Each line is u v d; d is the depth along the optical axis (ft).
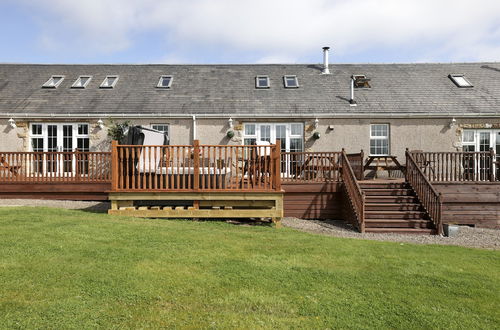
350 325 10.80
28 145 43.57
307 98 47.26
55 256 15.69
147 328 10.14
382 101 46.62
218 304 11.82
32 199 36.40
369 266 16.79
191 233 21.75
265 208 29.55
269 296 12.60
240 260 16.60
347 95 48.03
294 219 32.99
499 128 44.73
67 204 34.53
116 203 26.94
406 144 44.62
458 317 11.66
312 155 36.50
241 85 50.67
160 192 26.61
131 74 53.52
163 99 46.70
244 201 27.53
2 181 36.29
